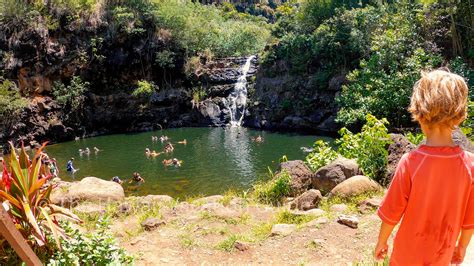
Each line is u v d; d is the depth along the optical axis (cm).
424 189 180
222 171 1616
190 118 3080
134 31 3000
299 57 2748
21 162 411
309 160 859
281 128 2733
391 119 1970
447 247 184
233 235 495
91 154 2095
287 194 723
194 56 3312
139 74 3106
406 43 2156
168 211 612
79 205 663
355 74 2217
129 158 1939
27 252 256
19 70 2641
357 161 748
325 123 2491
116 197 723
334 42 2528
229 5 6119
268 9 7075
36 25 2709
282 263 430
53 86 2791
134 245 487
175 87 3203
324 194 704
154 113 3020
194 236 506
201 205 633
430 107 177
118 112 2953
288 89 2780
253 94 3012
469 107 996
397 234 196
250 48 3838
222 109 3078
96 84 2956
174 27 3209
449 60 2178
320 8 3059
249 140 2306
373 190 632
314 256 438
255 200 720
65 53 2841
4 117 2442
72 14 2883
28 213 351
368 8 2638
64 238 373
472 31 2183
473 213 185
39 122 2616
